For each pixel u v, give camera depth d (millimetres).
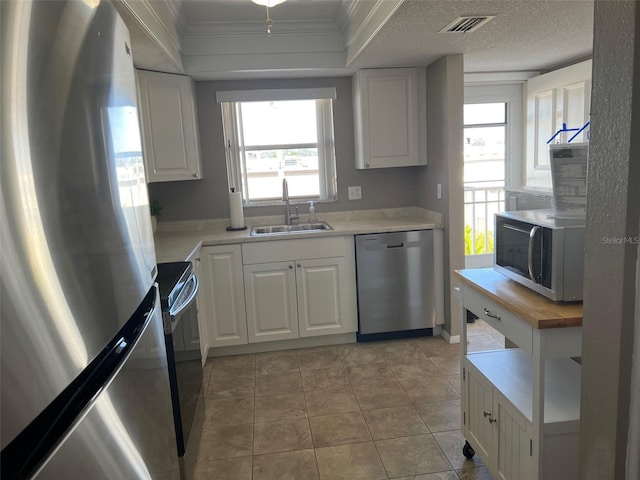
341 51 3262
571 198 1646
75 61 801
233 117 3607
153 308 1242
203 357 3047
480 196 4266
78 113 806
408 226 3270
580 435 931
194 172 3283
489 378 1748
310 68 3250
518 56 3176
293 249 3217
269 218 3742
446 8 2141
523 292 1673
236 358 3248
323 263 3256
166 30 2553
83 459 713
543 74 3674
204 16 2898
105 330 853
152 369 1173
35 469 603
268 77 3463
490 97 3996
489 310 1725
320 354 3242
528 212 1848
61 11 748
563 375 1757
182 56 3115
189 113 3225
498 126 4094
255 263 3199
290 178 3768
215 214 3646
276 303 3258
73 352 716
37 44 664
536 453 1453
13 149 592
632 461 778
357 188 3783
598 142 821
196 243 2982
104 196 908
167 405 1339
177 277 2100
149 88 3033
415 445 2162
